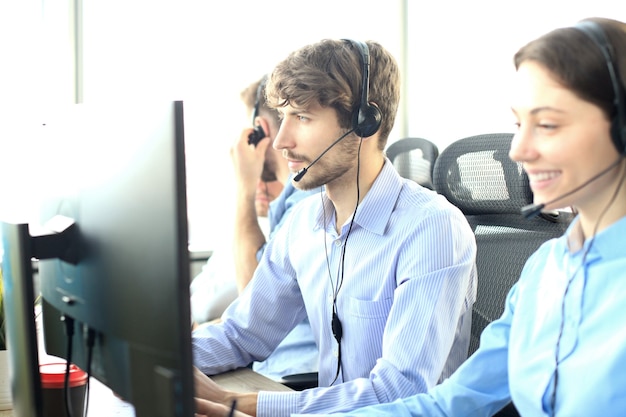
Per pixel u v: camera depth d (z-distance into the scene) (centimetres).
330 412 118
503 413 129
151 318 73
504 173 156
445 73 315
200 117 283
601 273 87
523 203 151
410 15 330
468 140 168
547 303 96
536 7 260
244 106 230
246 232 214
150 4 278
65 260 92
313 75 129
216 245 288
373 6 319
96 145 84
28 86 262
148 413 76
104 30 274
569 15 245
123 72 277
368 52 133
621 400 80
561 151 80
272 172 229
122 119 78
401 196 137
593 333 86
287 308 154
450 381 108
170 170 69
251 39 290
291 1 297
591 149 79
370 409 108
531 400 93
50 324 105
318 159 133
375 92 134
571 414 85
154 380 74
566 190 82
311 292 147
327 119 132
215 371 144
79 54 271
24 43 262
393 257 132
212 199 287
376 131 133
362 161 136
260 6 291
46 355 119
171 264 70
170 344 71
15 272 93
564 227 144
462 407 105
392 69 137
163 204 70
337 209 143
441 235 128
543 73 80
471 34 297
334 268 142
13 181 246
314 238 147
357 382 121
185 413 71
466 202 163
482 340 109
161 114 70
